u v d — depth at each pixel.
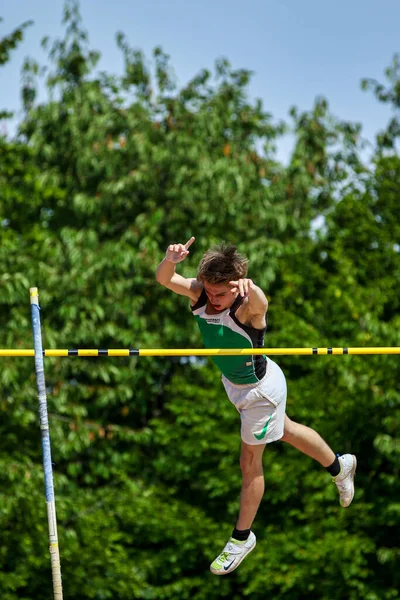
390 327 29.00
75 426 29.09
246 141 34.19
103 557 28.27
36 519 27.47
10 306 30.00
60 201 34.25
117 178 33.03
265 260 31.50
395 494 28.44
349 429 28.83
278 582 27.38
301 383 29.47
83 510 28.56
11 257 29.05
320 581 28.05
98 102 33.12
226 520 29.95
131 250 30.45
